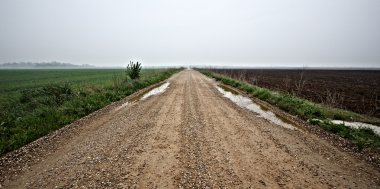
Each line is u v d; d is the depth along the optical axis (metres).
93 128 8.54
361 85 33.56
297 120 10.16
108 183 4.64
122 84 20.28
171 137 7.48
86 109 11.48
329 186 4.61
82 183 4.65
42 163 5.63
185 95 17.53
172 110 11.80
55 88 13.95
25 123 8.86
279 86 27.23
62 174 5.05
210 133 7.96
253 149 6.52
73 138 7.44
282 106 12.92
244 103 14.36
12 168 5.40
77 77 48.31
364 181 4.84
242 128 8.65
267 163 5.62
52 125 8.77
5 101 14.42
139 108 12.32
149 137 7.47
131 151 6.30
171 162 5.63
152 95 17.44
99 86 18.62
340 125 8.87
